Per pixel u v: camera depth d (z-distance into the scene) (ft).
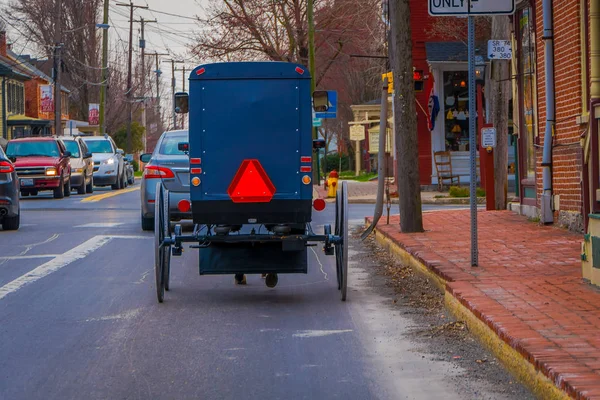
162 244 40.24
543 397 23.91
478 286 36.99
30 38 276.21
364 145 245.45
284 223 40.45
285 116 39.63
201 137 39.63
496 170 77.15
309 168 39.73
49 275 48.26
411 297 40.98
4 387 26.37
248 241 40.27
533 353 25.23
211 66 39.50
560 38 58.03
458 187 111.75
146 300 40.83
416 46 123.95
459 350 30.35
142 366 28.66
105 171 153.17
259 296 41.93
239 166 39.65
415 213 59.06
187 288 44.34
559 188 59.62
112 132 314.55
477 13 41.88
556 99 59.57
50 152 126.31
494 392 25.34
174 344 31.73
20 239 66.39
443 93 122.42
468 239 54.34
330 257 56.03
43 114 278.46
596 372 23.12
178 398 25.14
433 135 123.03
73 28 278.05
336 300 40.65
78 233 70.33
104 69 229.45
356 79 223.30
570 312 31.19
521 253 47.32
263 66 39.55
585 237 37.58
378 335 32.94
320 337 32.71
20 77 242.58
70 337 32.99
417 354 29.94
